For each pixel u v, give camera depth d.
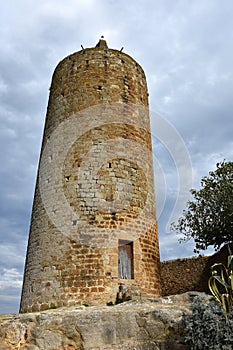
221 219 17.38
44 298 12.91
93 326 7.18
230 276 7.34
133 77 17.14
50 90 18.08
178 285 21.02
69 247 13.23
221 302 6.87
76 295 12.43
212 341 6.29
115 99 15.96
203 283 19.86
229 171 17.55
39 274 13.48
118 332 7.14
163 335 7.04
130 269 13.38
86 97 15.83
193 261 21.09
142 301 10.50
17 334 7.25
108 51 17.02
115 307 8.05
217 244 18.47
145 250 14.02
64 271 12.94
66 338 7.14
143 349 6.97
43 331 7.22
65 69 17.11
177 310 7.36
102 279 12.59
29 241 15.17
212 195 18.08
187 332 6.71
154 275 14.00
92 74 16.30
